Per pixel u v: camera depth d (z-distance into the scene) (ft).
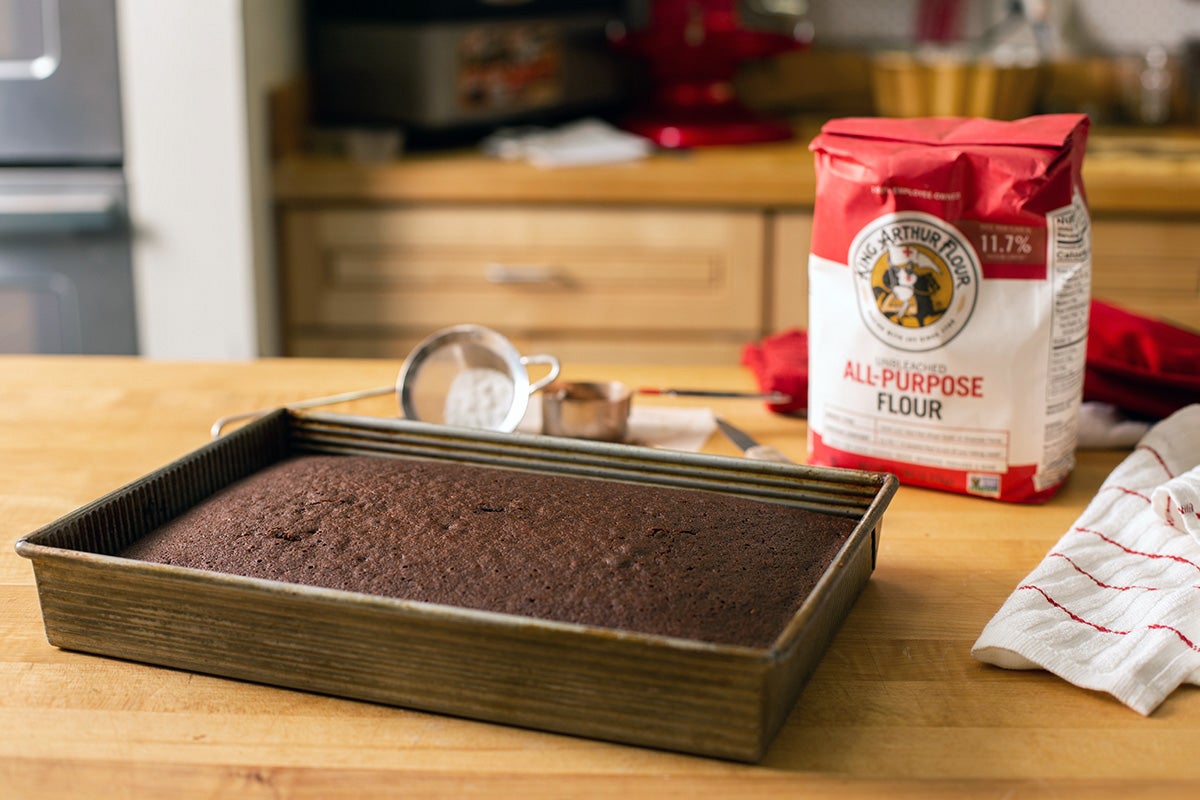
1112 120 8.80
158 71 6.83
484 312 7.46
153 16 6.75
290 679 2.36
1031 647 2.41
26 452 3.66
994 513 3.24
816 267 3.38
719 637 2.24
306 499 2.82
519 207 7.27
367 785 2.09
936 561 2.96
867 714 2.29
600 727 2.18
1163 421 3.40
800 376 3.92
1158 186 6.93
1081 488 3.42
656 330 7.43
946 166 3.07
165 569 2.32
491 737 2.22
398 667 2.26
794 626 2.11
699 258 7.29
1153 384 3.71
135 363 4.59
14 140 6.94
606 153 7.38
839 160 3.26
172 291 7.16
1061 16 8.92
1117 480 3.12
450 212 7.30
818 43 9.16
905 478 3.38
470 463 3.15
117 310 7.19
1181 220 7.04
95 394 4.21
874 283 3.24
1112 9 8.87
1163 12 8.85
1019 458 3.23
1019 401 3.19
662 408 4.05
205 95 6.85
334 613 2.26
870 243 3.22
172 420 3.94
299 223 7.39
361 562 2.51
